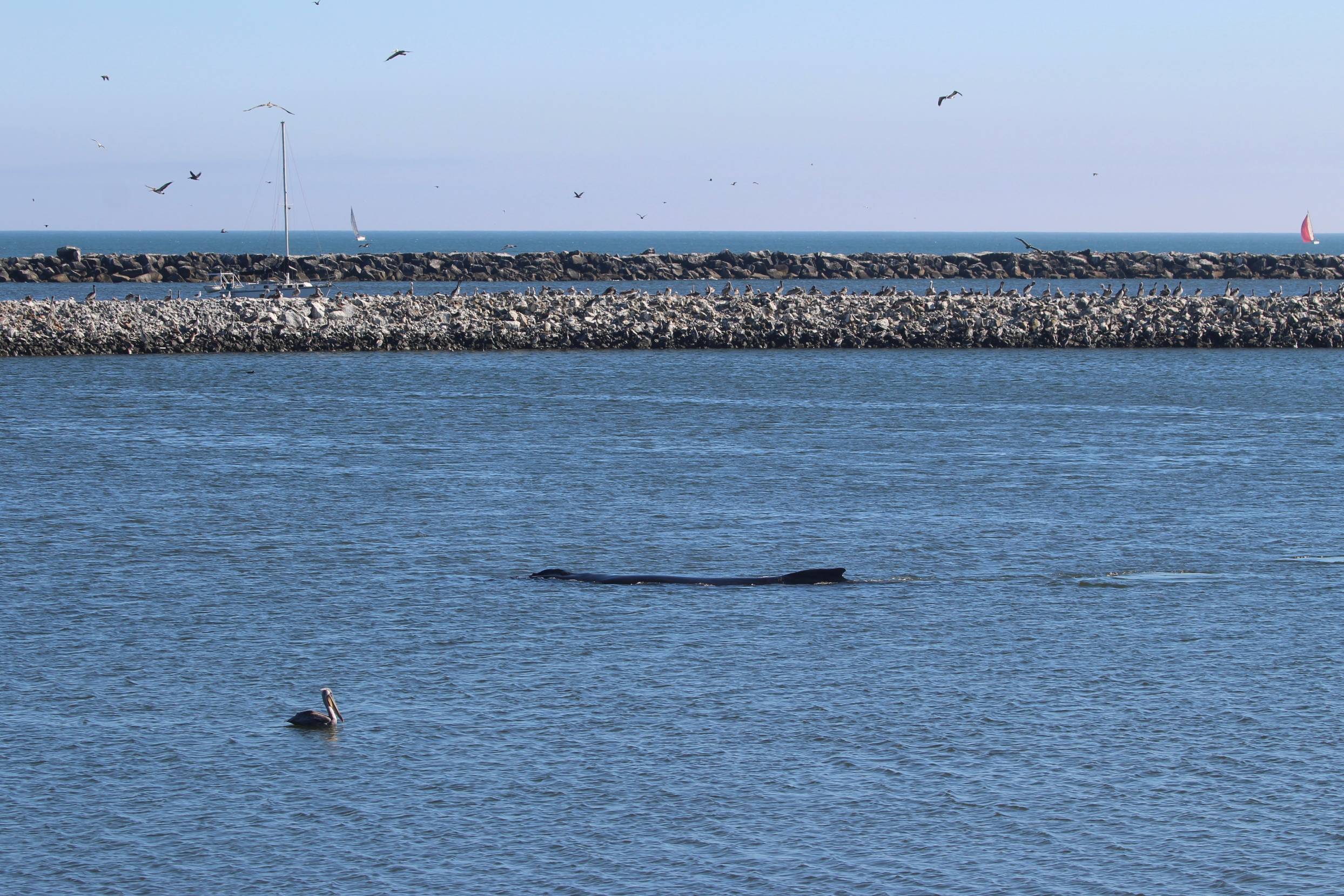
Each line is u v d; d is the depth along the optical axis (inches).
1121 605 1769.2
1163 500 2445.9
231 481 2605.8
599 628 1673.2
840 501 2433.6
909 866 1105.4
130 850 1132.5
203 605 1768.0
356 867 1107.3
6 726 1363.2
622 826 1167.0
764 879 1088.2
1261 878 1087.6
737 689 1464.1
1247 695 1444.4
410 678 1498.5
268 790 1230.3
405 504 2399.1
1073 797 1213.7
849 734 1343.5
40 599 1788.9
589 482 2596.0
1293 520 2288.4
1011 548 2087.8
